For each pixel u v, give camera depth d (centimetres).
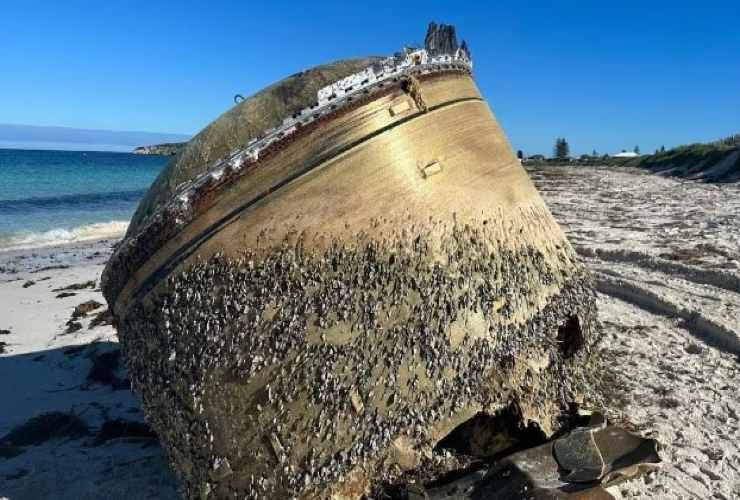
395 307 277
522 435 311
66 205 2539
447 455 287
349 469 266
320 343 272
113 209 2422
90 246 1577
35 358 654
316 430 267
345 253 278
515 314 304
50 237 1744
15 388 572
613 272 791
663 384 477
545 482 278
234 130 295
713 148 2802
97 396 545
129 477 384
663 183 2234
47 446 443
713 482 352
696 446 388
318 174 281
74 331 751
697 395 458
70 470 399
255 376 273
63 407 523
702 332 588
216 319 279
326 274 276
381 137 289
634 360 525
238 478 274
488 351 291
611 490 340
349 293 275
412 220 287
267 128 287
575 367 341
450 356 281
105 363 605
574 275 349
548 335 320
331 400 268
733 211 1277
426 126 302
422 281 282
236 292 278
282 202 279
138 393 312
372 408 269
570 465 288
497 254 306
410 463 275
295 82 307
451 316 284
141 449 427
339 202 281
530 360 309
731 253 840
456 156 306
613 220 1262
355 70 310
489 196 313
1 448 436
